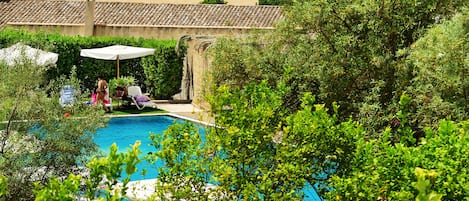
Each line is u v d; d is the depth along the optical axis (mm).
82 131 11602
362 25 14156
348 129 6777
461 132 6062
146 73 29969
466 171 5387
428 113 12055
